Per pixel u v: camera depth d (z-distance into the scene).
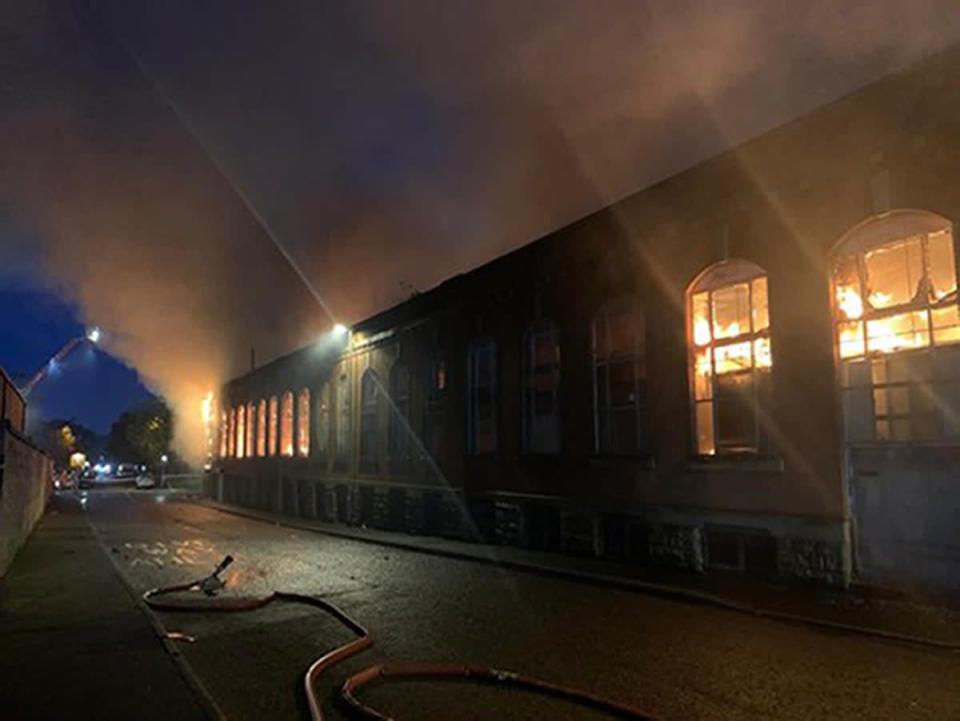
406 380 21.23
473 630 8.45
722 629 8.41
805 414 10.49
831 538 10.05
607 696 6.09
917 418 9.39
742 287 11.73
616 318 13.92
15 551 15.37
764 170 11.25
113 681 6.34
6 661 6.98
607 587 11.27
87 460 121.50
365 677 6.38
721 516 11.50
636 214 13.38
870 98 9.91
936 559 9.02
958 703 5.88
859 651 7.38
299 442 29.30
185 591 11.11
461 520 18.03
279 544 18.36
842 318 10.27
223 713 5.73
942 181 9.16
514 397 16.33
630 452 13.42
